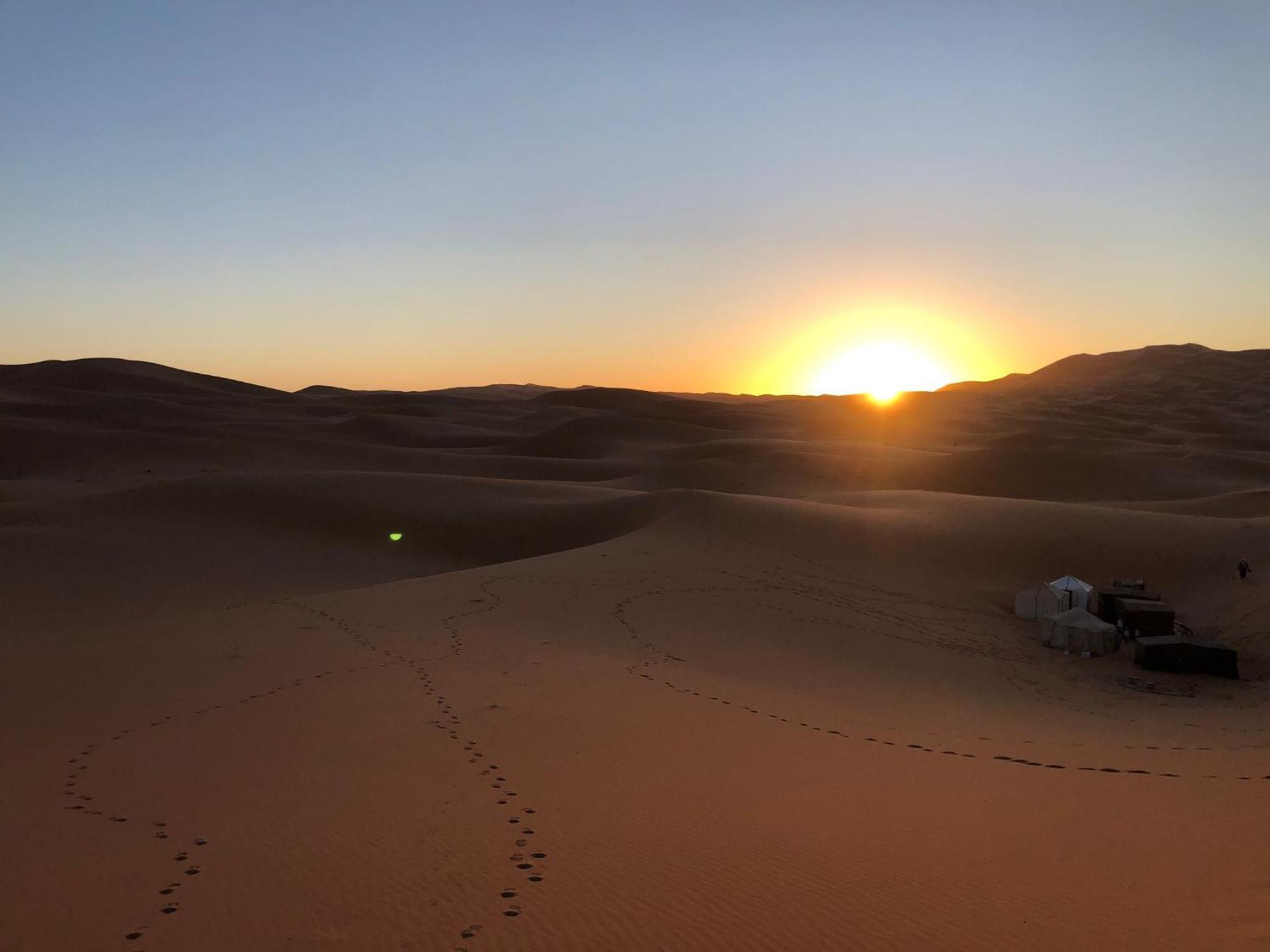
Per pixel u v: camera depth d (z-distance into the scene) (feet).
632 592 118.11
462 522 197.67
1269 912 29.22
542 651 82.28
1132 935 27.61
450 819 38.34
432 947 27.09
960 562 158.61
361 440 508.53
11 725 53.62
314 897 30.68
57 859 34.24
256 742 50.62
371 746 49.90
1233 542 167.63
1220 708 94.38
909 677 95.55
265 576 155.33
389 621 94.07
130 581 141.18
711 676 78.74
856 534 168.04
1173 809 41.96
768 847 35.17
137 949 27.22
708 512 175.83
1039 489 334.85
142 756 47.88
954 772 49.37
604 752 49.60
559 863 33.53
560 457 465.88
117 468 319.27
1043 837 37.06
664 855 34.32
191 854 34.65
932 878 32.19
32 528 164.45
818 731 59.62
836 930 28.02
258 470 334.85
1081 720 81.92
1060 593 134.31
